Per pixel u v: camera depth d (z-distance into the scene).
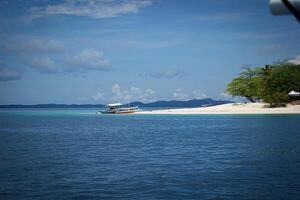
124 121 108.12
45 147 43.50
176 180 22.11
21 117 154.25
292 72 130.25
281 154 33.84
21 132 70.25
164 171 25.42
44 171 26.09
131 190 19.69
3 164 29.69
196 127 76.38
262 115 118.06
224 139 49.94
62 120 122.12
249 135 55.16
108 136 59.22
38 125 93.88
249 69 145.38
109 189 20.02
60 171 26.06
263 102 144.00
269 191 19.09
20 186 21.09
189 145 43.22
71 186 20.94
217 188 19.84
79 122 107.44
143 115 151.25
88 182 22.02
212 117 119.94
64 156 34.78
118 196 18.42
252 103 146.62
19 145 46.12
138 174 24.36
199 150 38.00
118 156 34.25
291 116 108.81
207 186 20.34
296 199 17.58
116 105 179.75
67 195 18.83
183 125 84.06
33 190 20.06
